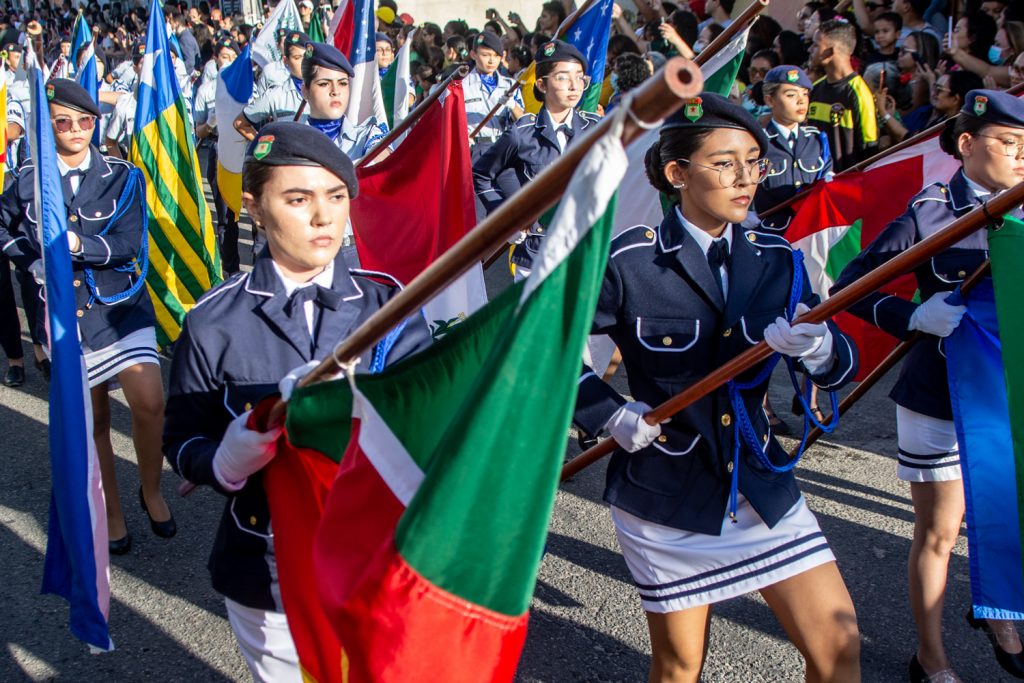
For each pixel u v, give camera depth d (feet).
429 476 4.58
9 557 13.58
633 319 8.00
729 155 7.60
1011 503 9.16
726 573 7.77
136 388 12.83
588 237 4.19
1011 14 23.20
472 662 4.84
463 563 4.71
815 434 10.07
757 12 12.14
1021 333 8.47
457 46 34.04
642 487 7.97
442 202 13.00
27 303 14.49
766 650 11.11
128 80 42.88
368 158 14.35
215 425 7.29
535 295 4.28
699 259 7.94
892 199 16.52
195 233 18.42
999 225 8.46
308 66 18.21
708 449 7.81
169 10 54.80
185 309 18.48
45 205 9.90
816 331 7.39
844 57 20.84
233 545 7.31
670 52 28.55
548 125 17.85
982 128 9.43
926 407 9.80
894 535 13.56
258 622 7.32
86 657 11.37
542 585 12.57
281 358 7.23
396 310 5.07
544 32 32.89
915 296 12.55
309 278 7.41
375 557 4.92
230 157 23.29
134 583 12.85
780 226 18.12
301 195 6.97
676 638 7.99
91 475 9.82
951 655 11.02
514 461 4.56
